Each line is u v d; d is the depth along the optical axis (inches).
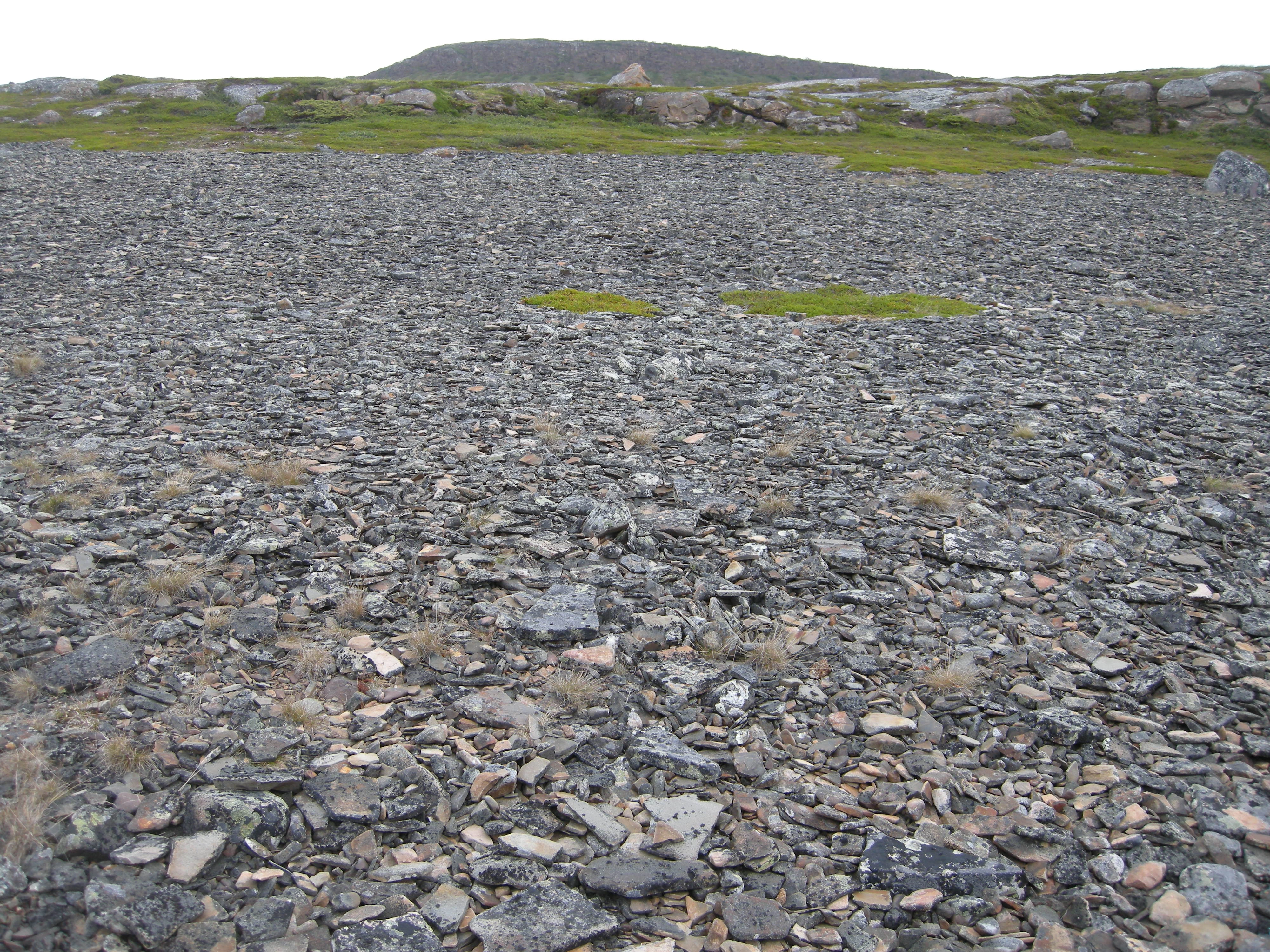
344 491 435.5
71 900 195.6
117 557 351.9
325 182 1697.8
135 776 236.8
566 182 1839.3
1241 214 1722.4
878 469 508.1
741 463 507.8
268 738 253.0
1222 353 816.9
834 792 253.0
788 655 320.5
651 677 301.3
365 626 322.7
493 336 774.5
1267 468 536.7
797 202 1684.3
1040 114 3526.1
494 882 212.7
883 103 3550.7
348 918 197.9
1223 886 217.0
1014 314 948.6
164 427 514.9
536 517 417.1
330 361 673.6
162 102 3127.5
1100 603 373.7
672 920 207.2
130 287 890.1
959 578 388.2
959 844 234.7
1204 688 314.2
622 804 242.7
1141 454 548.4
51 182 1577.3
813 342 810.2
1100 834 242.1
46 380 595.5
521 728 269.0
